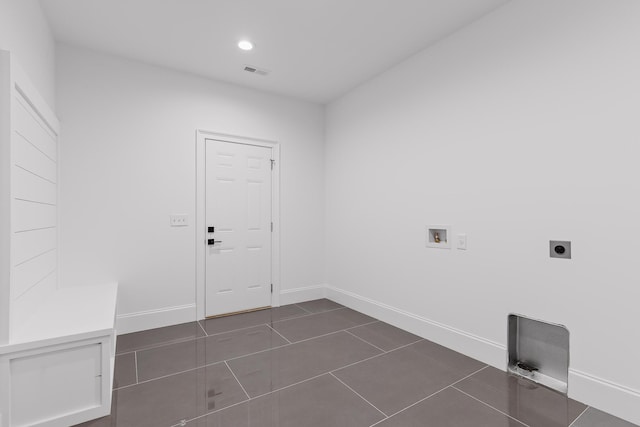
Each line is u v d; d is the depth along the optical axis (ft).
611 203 5.72
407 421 5.56
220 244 11.37
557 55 6.41
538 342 7.05
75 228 8.98
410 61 9.85
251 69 10.60
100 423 5.48
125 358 7.97
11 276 5.05
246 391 6.49
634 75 5.44
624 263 5.58
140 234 9.94
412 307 9.76
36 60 6.95
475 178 7.98
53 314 6.38
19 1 5.87
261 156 12.32
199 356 8.09
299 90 12.35
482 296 7.83
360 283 11.94
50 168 7.82
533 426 5.41
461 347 8.29
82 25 8.13
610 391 5.71
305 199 13.43
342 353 8.29
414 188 9.69
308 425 5.45
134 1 7.24
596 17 5.86
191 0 7.23
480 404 6.06
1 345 4.90
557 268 6.45
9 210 5.01
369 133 11.49
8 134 4.99
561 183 6.38
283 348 8.59
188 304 10.76
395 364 7.68
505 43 7.32
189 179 10.78
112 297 7.72
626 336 5.56
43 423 5.18
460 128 8.36
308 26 8.28
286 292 12.92
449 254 8.63
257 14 7.76
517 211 7.11
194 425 5.44
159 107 10.30
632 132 5.47
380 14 7.77
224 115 11.48
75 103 9.04
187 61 10.05
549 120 6.55
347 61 10.11
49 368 5.26
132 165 9.84
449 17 7.89
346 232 12.68
